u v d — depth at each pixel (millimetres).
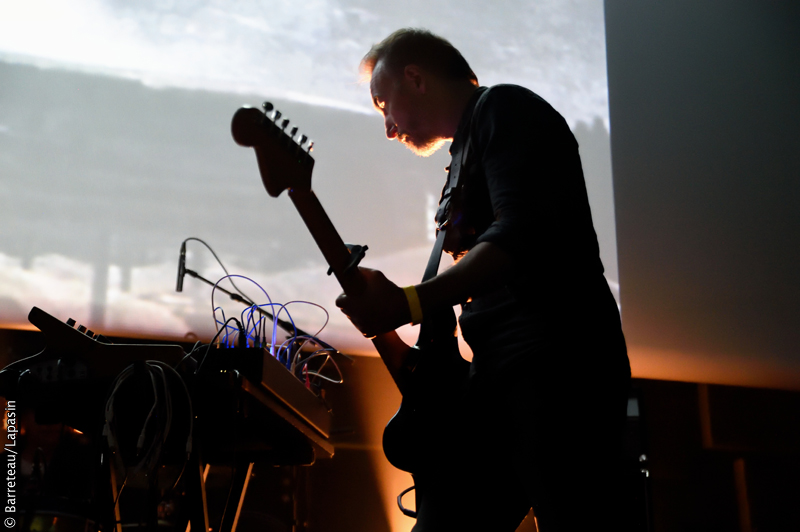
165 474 2133
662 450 3516
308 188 839
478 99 1063
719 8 4066
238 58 3197
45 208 2811
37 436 2156
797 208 3867
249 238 3041
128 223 2898
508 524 1035
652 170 3729
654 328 3566
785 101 4012
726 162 3840
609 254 3582
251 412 1257
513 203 862
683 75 3906
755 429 3613
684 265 3658
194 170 3033
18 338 2680
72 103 2938
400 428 1040
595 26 3814
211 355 1173
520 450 896
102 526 1100
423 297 816
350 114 3312
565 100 3672
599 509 853
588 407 879
